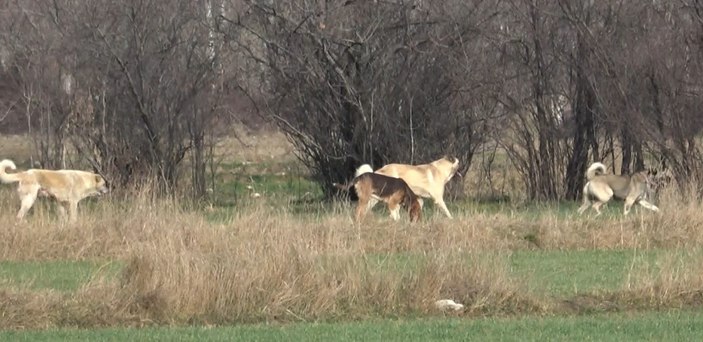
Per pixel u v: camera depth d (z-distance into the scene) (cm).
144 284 4284
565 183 9406
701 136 8725
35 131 9244
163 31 9056
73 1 9119
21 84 9431
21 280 4953
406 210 7175
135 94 8919
